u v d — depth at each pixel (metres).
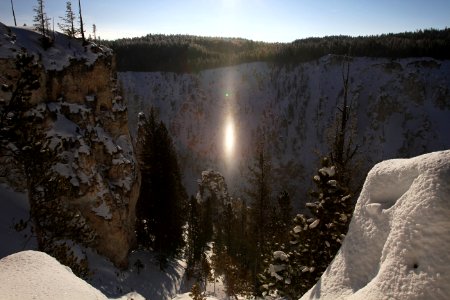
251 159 141.50
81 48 34.25
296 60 162.38
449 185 3.75
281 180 131.12
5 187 23.77
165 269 37.94
